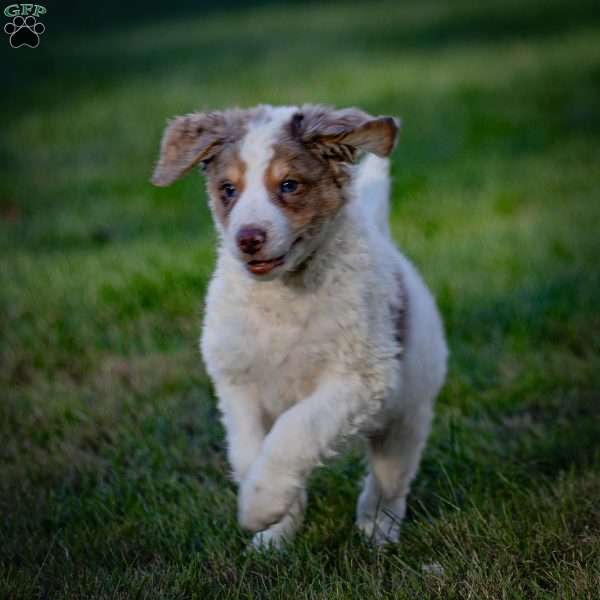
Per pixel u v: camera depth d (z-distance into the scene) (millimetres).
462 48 30031
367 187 7707
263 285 6594
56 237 14609
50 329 11008
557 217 14500
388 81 25016
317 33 35625
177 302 11555
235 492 7559
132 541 6953
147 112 23359
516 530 6652
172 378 9805
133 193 16953
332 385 6598
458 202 15445
